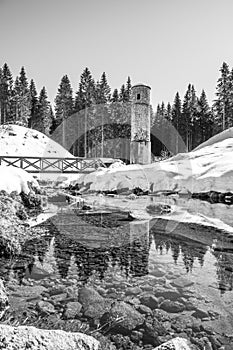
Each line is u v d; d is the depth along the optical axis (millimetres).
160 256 4488
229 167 12359
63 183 15555
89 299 2957
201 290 3240
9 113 36875
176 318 2635
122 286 3340
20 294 3062
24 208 7945
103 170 15359
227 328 2477
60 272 3758
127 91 31953
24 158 16578
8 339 1761
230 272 3803
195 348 2197
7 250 4367
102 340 2275
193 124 34688
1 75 37844
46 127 35156
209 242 5211
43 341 1806
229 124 30453
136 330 2436
